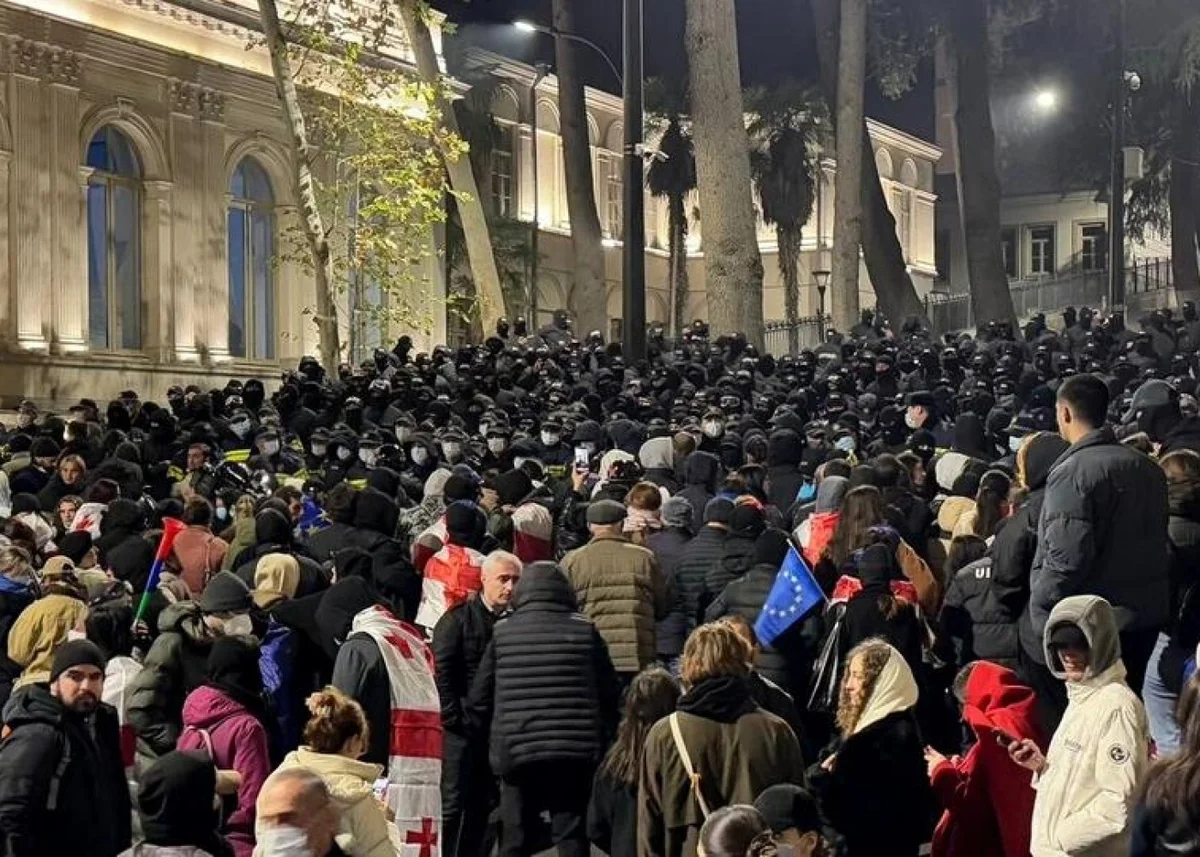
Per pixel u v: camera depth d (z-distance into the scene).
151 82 32.59
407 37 38.34
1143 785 4.21
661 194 54.28
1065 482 7.25
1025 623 7.59
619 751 7.02
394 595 9.38
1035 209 70.44
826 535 9.86
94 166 31.88
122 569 10.30
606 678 7.99
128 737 7.71
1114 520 7.25
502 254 46.72
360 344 35.59
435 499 12.16
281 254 33.28
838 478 10.49
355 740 6.20
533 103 51.09
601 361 23.05
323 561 9.72
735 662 6.44
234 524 11.52
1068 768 5.79
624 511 9.18
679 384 20.77
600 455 15.30
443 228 39.97
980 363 21.14
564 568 9.05
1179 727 4.39
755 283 28.02
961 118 38.97
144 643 9.03
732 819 4.81
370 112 30.23
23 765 6.18
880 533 8.80
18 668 8.38
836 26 38.97
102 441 17.42
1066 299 58.00
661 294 58.47
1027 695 6.57
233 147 34.78
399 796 7.44
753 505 9.65
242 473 15.06
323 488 14.70
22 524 10.71
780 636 8.48
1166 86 47.97
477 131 47.16
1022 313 58.25
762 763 6.29
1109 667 5.89
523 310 47.91
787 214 55.06
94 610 7.96
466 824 8.48
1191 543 7.71
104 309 32.06
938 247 71.00
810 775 6.64
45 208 30.19
